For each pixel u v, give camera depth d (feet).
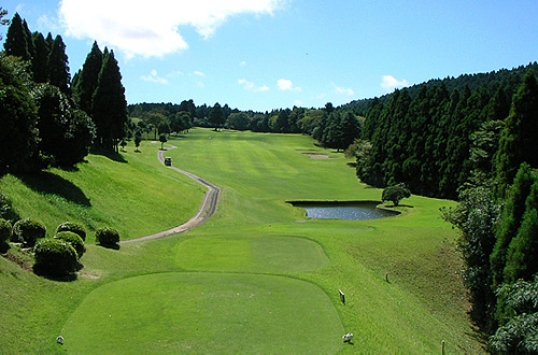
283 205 179.83
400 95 248.32
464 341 64.64
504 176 103.30
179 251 81.61
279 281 62.08
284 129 584.81
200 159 298.56
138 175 163.22
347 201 195.72
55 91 108.99
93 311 48.52
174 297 53.83
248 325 46.16
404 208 177.78
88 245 73.10
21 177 97.14
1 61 81.76
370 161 255.91
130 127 424.87
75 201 101.50
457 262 91.45
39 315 44.88
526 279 63.62
